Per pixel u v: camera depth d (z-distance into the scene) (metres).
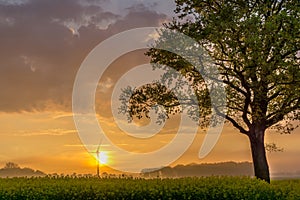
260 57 24.48
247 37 25.00
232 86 27.58
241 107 28.50
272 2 26.81
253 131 28.02
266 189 22.02
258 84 26.16
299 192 22.61
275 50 25.00
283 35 24.31
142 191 20.75
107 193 20.73
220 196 20.94
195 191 20.86
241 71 26.19
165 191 20.81
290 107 27.12
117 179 24.45
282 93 27.34
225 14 25.50
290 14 25.42
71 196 21.03
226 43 25.42
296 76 25.05
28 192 21.56
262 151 27.80
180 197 20.70
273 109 27.88
